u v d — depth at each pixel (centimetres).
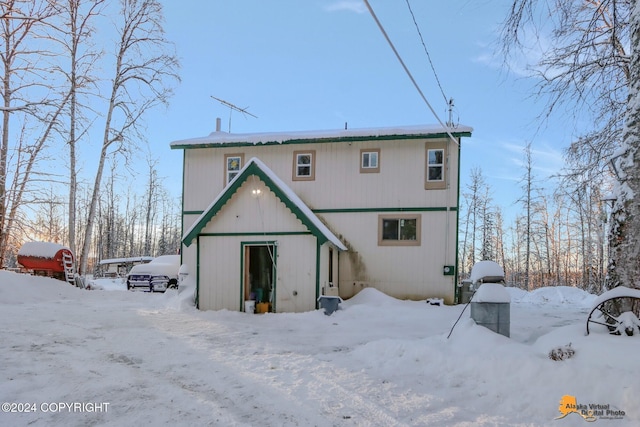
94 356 628
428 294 1402
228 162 1606
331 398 448
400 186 1459
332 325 952
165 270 2112
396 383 498
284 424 379
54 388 466
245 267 1235
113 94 2141
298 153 1548
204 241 1262
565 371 443
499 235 4206
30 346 680
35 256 1700
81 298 1526
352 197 1490
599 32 757
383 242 1450
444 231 1412
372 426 376
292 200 1208
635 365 419
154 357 629
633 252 531
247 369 563
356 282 1453
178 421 382
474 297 656
